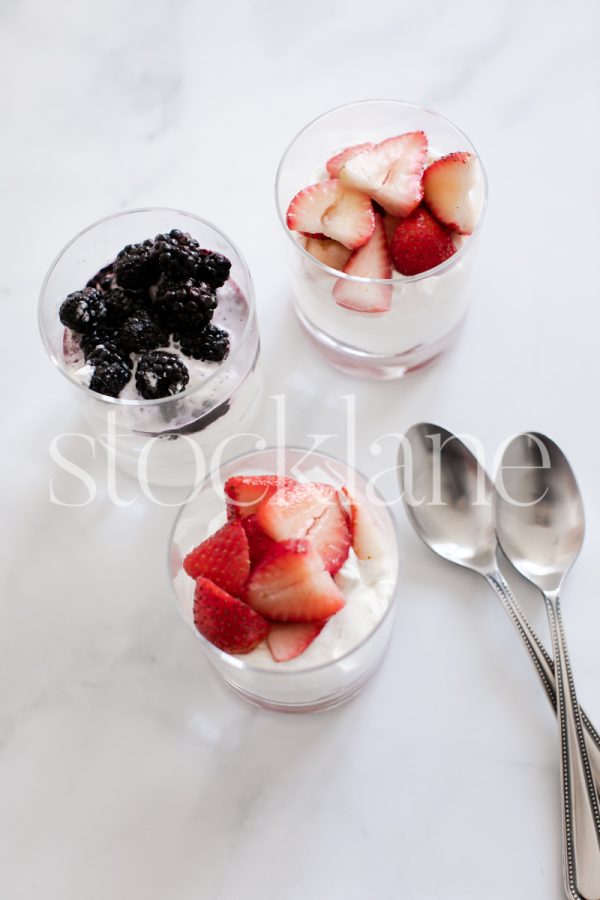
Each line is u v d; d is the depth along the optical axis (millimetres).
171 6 699
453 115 672
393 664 583
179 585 559
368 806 564
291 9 696
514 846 556
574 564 593
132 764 576
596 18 683
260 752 574
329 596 540
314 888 555
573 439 615
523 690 577
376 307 586
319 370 638
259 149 671
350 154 609
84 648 595
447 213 591
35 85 689
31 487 622
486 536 592
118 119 681
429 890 553
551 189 655
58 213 665
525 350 631
